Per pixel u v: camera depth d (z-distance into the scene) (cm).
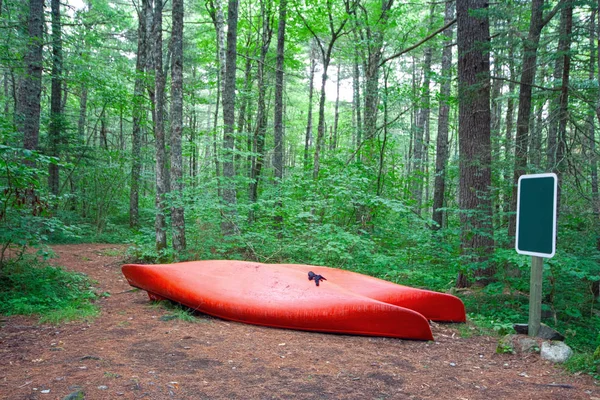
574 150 880
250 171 1545
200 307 537
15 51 1225
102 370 327
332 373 348
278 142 1424
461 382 343
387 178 1205
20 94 1409
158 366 344
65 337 423
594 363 371
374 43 1312
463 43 812
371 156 1273
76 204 1673
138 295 652
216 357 375
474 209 763
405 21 1499
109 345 398
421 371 367
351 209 1023
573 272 589
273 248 898
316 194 999
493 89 1330
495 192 818
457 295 728
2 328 447
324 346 430
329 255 845
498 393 321
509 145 859
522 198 443
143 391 290
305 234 877
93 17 1534
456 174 1320
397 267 797
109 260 987
